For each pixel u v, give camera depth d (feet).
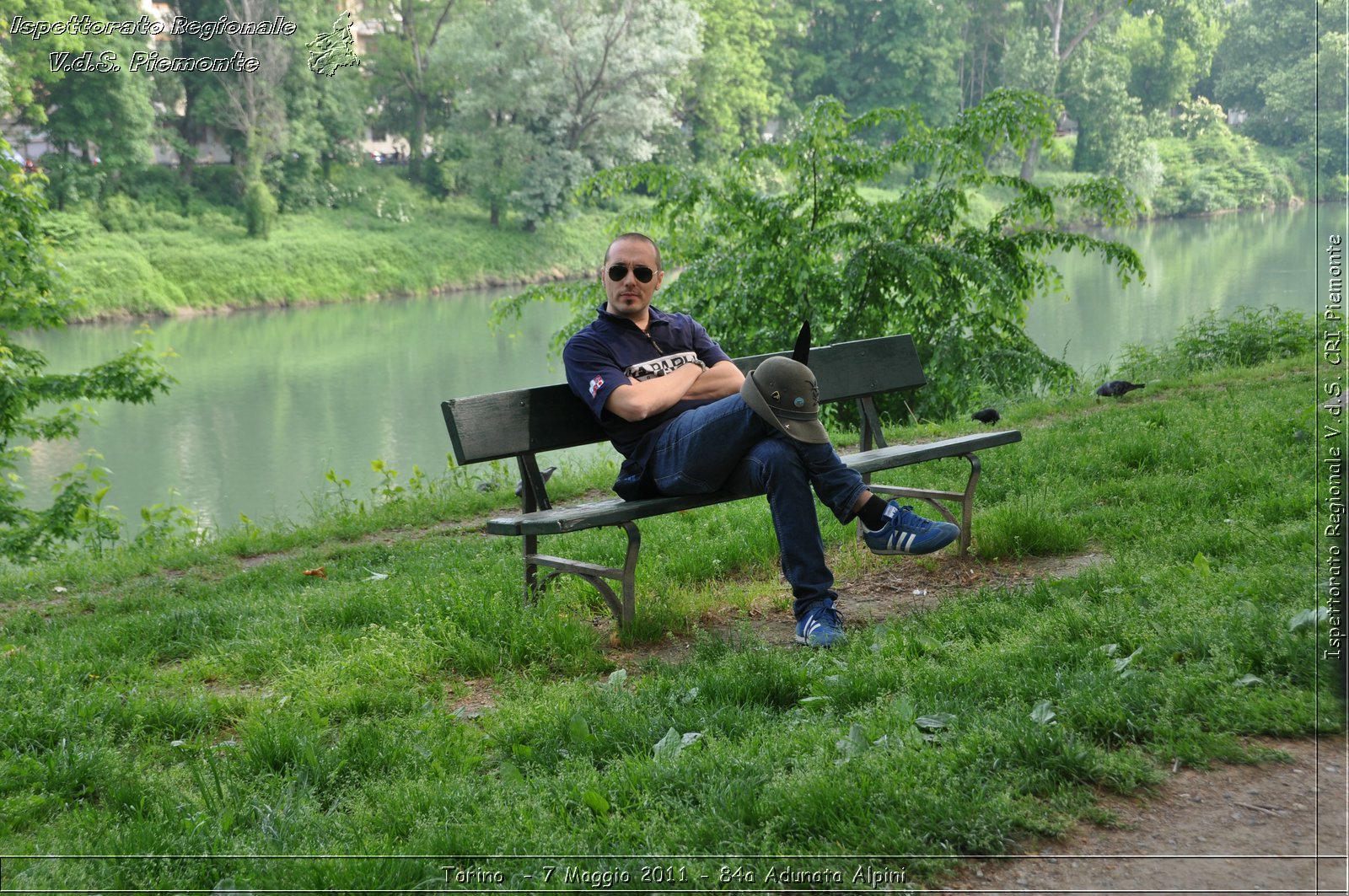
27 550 35.58
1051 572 15.06
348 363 103.04
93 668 14.70
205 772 10.73
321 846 8.75
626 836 8.41
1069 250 41.52
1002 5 264.52
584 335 15.19
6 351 38.29
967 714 9.73
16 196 38.65
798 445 13.29
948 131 40.73
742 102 225.15
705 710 10.73
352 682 12.96
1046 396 39.32
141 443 71.97
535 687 12.26
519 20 184.14
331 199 193.98
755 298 42.01
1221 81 249.55
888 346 18.53
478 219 198.39
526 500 15.39
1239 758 8.72
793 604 13.41
